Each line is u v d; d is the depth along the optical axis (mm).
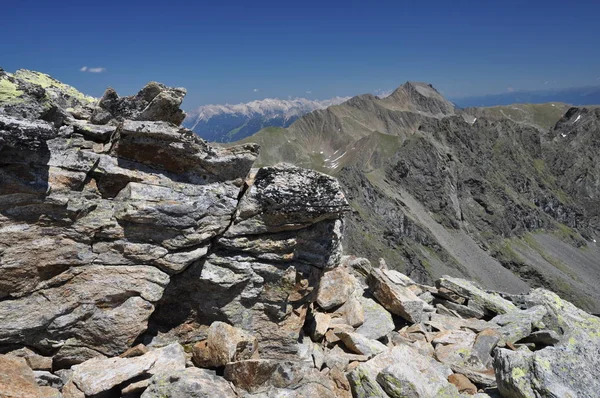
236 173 18031
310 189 17984
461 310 27938
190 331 18234
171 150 16828
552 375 16297
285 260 18766
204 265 17828
